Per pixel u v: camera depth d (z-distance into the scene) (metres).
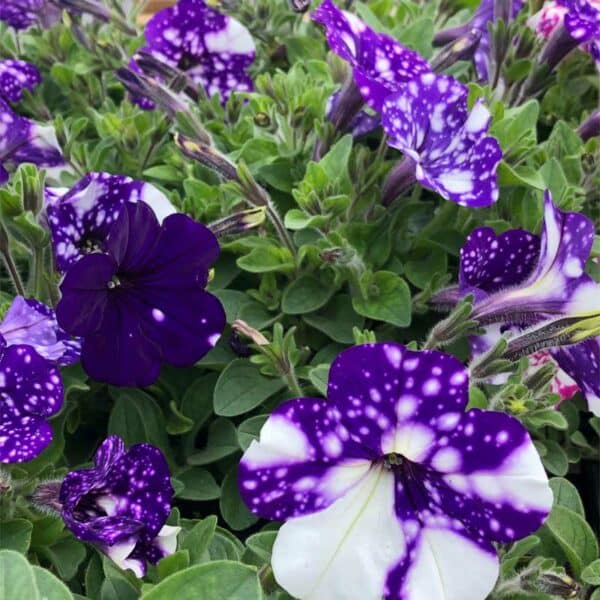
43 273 0.24
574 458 0.27
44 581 0.16
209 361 0.26
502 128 0.28
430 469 0.18
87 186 0.23
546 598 0.21
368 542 0.18
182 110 0.28
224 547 0.21
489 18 0.34
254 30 0.38
